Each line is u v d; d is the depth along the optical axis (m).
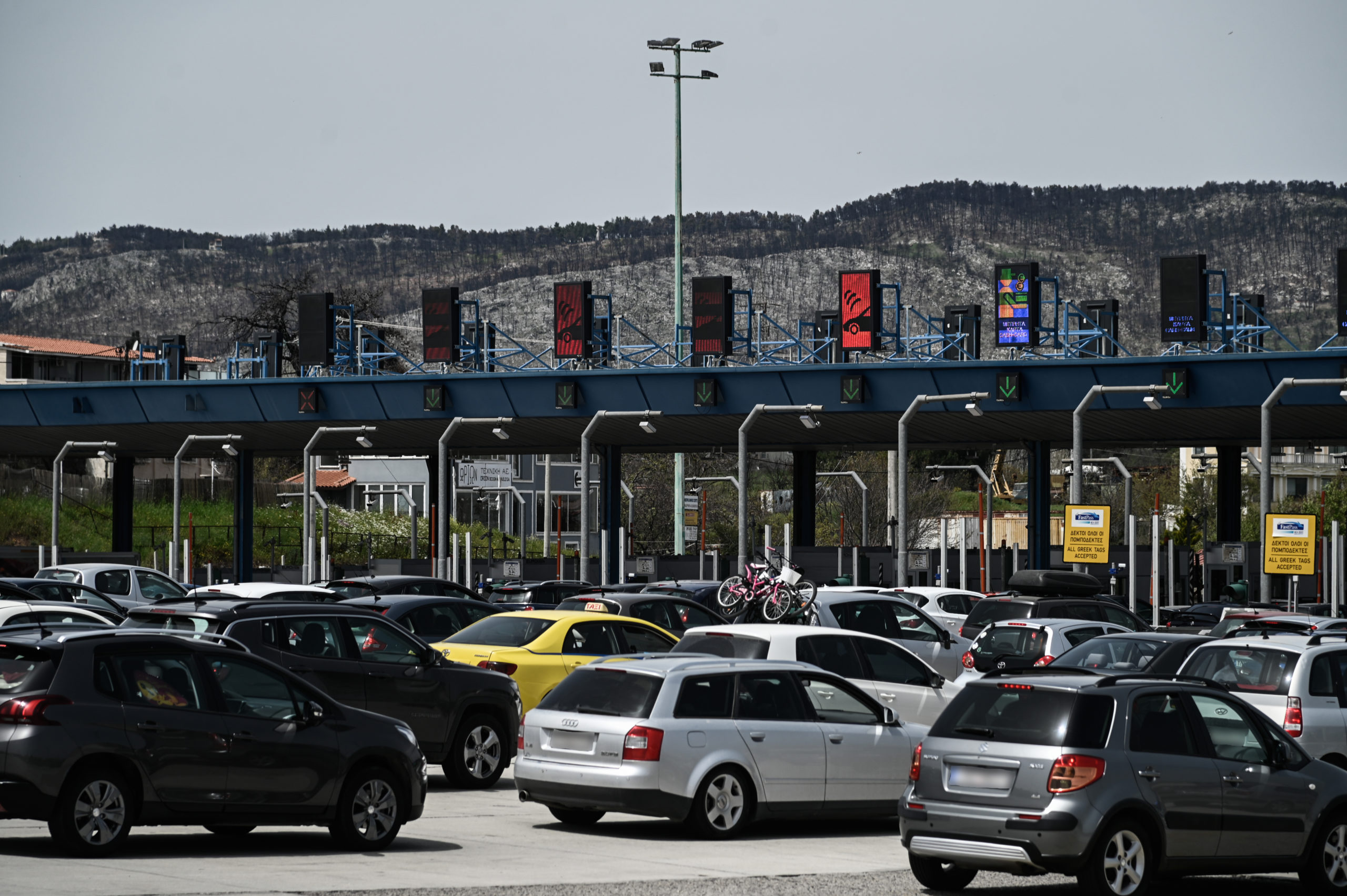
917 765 40.94
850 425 169.50
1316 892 43.25
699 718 48.47
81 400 179.75
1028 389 151.12
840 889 40.44
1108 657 70.94
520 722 62.12
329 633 57.16
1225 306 152.50
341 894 36.44
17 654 41.44
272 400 174.38
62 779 40.00
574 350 167.88
